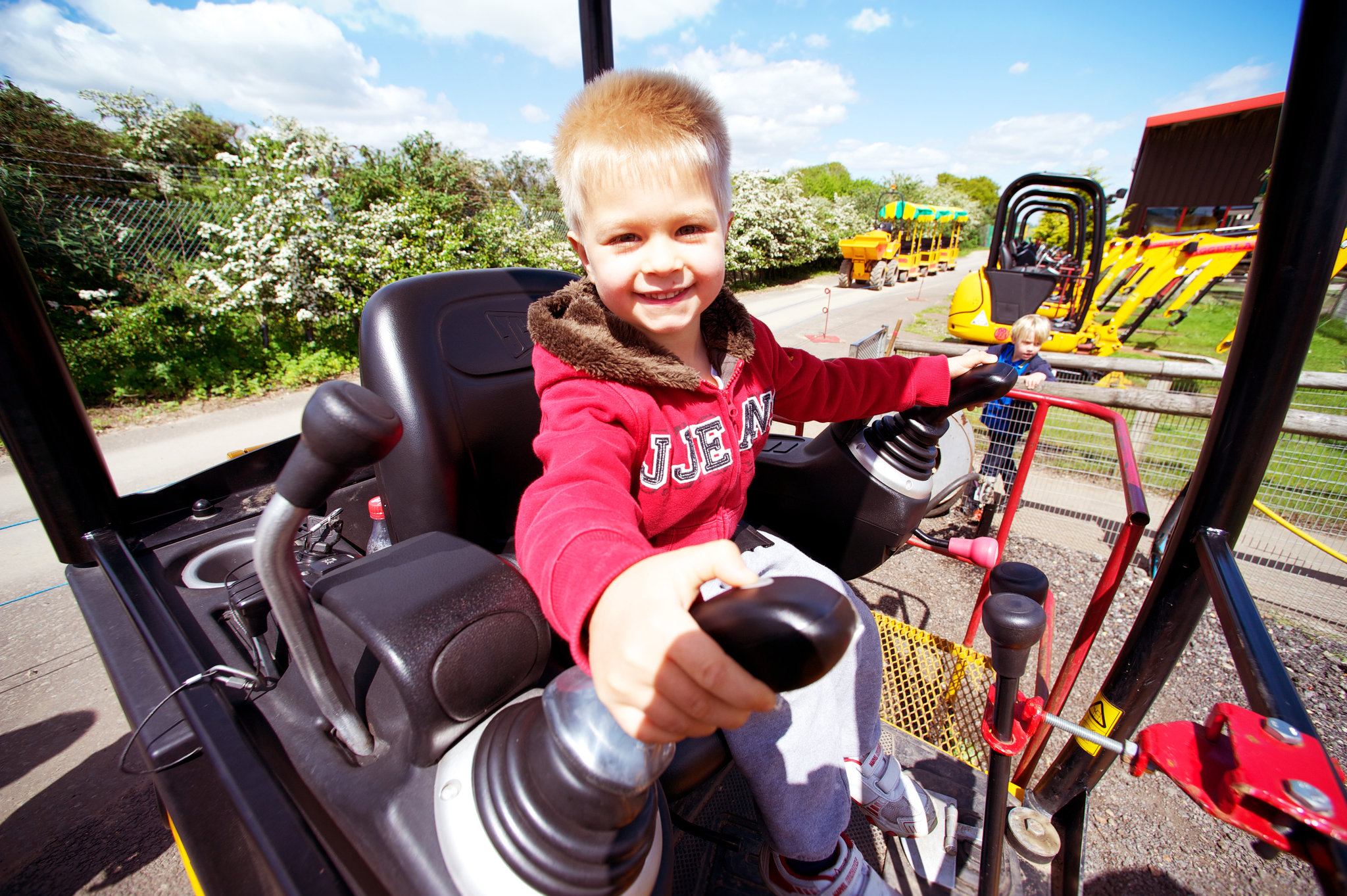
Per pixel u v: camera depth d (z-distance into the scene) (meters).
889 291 16.41
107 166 9.50
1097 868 1.74
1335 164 0.77
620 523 0.64
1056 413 4.86
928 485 1.36
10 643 2.68
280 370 7.08
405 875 0.64
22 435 1.16
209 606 1.15
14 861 1.72
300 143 7.57
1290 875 1.71
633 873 0.61
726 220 0.93
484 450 1.27
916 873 1.23
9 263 1.11
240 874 0.80
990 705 1.06
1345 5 0.71
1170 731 0.72
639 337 0.92
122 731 2.18
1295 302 0.83
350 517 1.74
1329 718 2.30
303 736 0.82
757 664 0.37
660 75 0.84
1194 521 1.00
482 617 0.74
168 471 4.56
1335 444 3.88
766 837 1.09
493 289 1.41
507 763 0.62
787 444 1.58
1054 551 3.39
